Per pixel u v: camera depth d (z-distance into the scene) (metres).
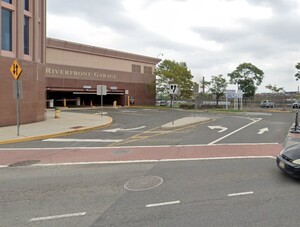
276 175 7.42
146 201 5.62
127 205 5.42
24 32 19.17
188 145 12.16
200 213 5.02
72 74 40.22
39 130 15.91
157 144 12.44
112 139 13.86
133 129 17.75
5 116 17.33
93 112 32.03
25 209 5.27
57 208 5.30
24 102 18.66
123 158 9.70
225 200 5.65
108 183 6.85
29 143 12.80
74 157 9.92
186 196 5.89
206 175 7.48
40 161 9.33
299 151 6.92
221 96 50.56
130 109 39.06
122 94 47.81
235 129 17.61
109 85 45.31
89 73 42.44
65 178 7.31
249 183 6.74
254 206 5.33
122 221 4.72
